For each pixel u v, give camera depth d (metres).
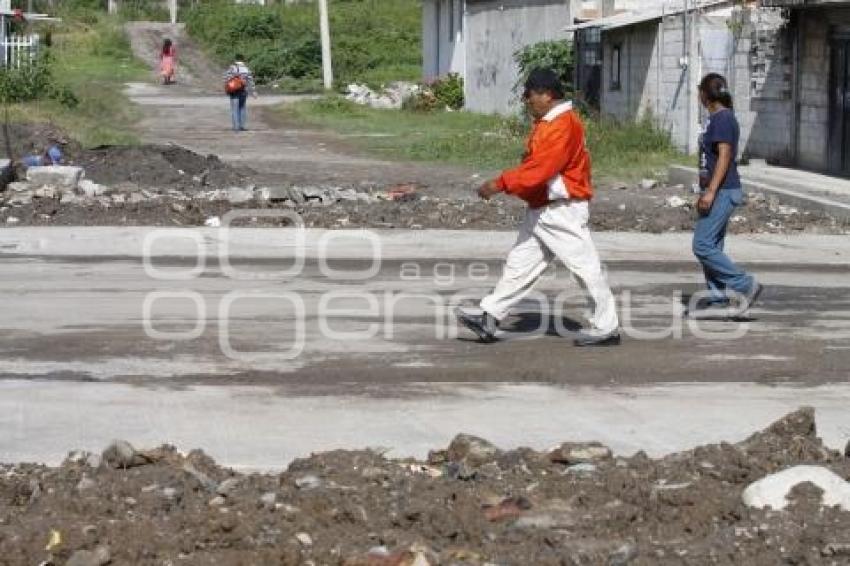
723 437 11.41
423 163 39.03
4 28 52.78
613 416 12.12
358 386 13.22
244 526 8.41
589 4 51.31
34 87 48.72
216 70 88.94
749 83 38.44
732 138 16.58
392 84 73.69
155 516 8.70
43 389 12.98
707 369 14.07
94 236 23.75
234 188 28.89
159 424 11.73
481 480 9.55
